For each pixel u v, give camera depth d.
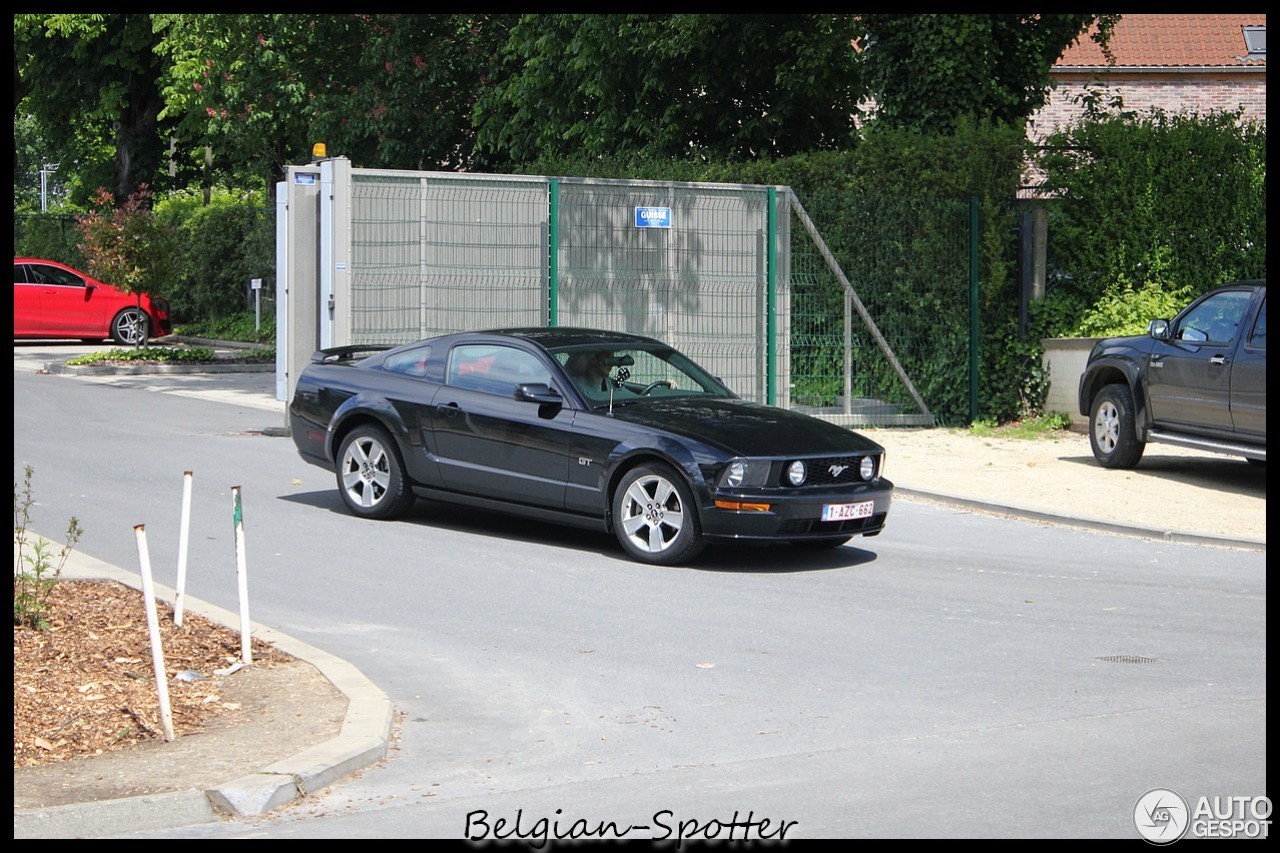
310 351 16.67
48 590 8.35
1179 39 37.72
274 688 7.22
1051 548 11.70
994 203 19.03
